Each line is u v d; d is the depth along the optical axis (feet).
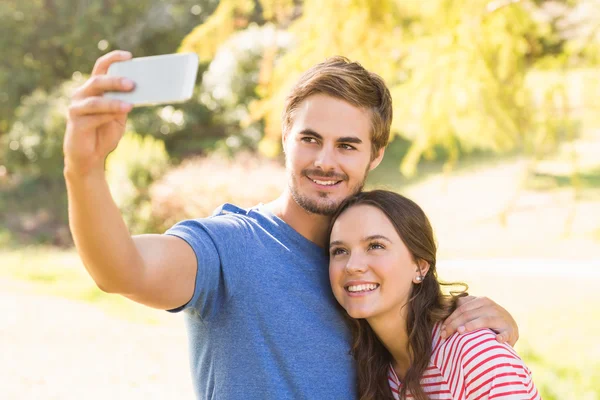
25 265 33.14
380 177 55.98
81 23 57.11
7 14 56.85
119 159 39.96
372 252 6.32
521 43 16.34
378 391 6.54
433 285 6.73
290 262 6.06
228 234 5.76
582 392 17.11
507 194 47.96
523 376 5.87
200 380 5.98
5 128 60.44
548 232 40.42
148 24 57.72
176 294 5.17
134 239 4.98
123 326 21.38
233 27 16.44
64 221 50.88
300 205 6.27
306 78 6.30
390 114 6.54
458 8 15.43
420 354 6.38
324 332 6.07
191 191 37.88
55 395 15.29
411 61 16.07
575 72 17.49
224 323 5.72
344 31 15.48
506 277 31.17
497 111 16.15
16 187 55.01
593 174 48.67
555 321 23.36
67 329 20.45
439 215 46.70
